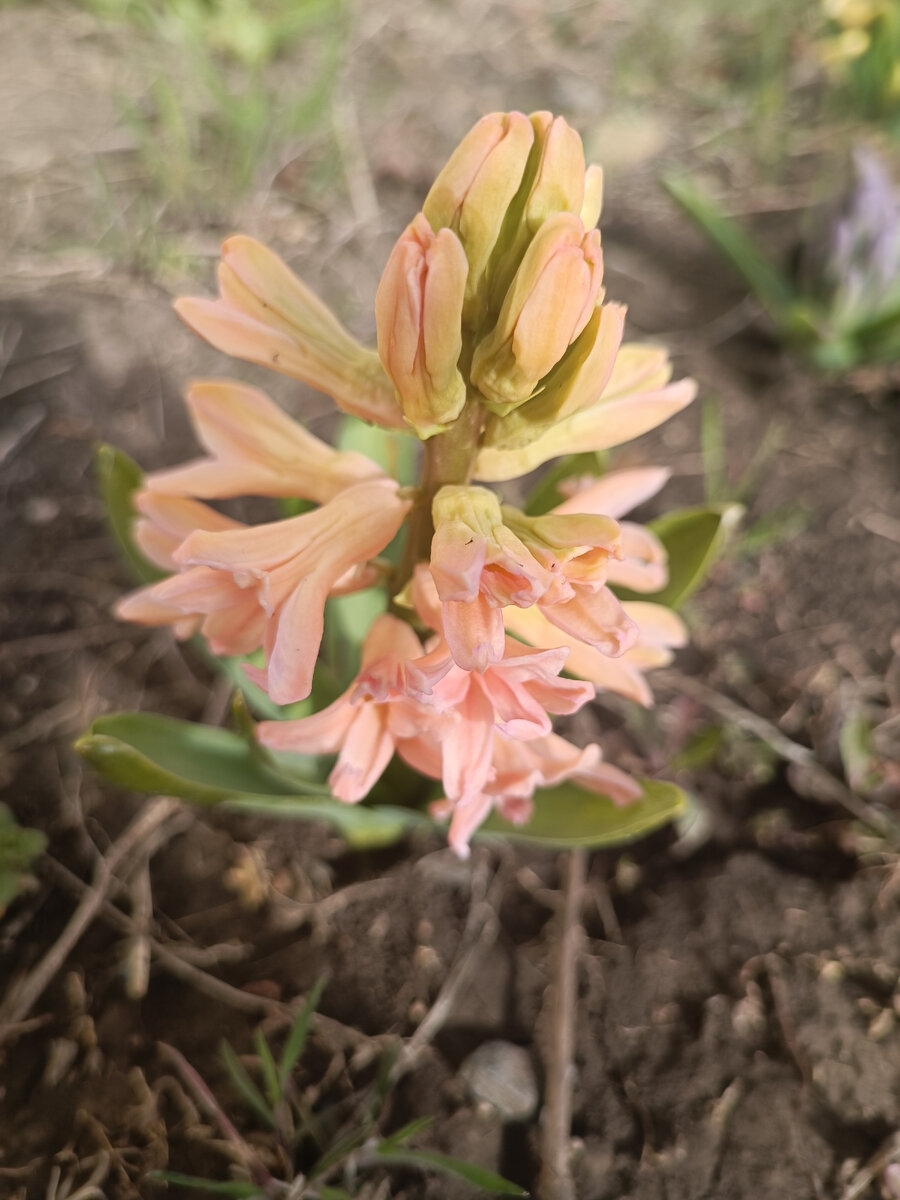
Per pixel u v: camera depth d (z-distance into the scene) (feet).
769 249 1.32
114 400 1.08
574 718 0.86
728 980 0.70
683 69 1.66
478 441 0.44
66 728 0.82
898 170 1.43
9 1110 0.61
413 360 0.38
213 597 0.42
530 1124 0.63
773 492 1.06
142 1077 0.63
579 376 0.39
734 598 0.97
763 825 0.79
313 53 1.61
